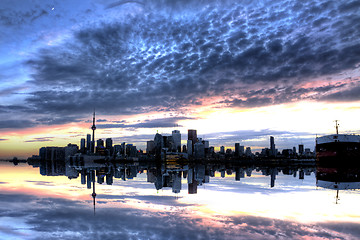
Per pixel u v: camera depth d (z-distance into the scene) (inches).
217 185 1294.3
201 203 714.8
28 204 701.9
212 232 418.0
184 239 381.1
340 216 540.1
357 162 4532.5
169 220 505.0
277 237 390.9
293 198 809.5
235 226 456.1
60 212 589.0
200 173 3068.4
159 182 1555.1
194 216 543.2
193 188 1141.7
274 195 882.8
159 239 379.9
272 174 2397.9
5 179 1673.2
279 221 495.5
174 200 772.6
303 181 1514.5
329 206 658.8
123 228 444.8
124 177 2118.6
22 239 383.2
